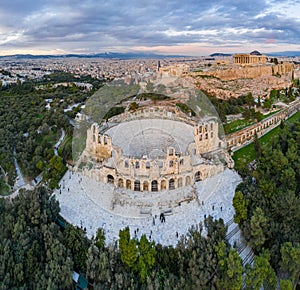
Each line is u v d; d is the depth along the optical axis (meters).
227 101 184.25
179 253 57.19
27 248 59.19
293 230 65.75
